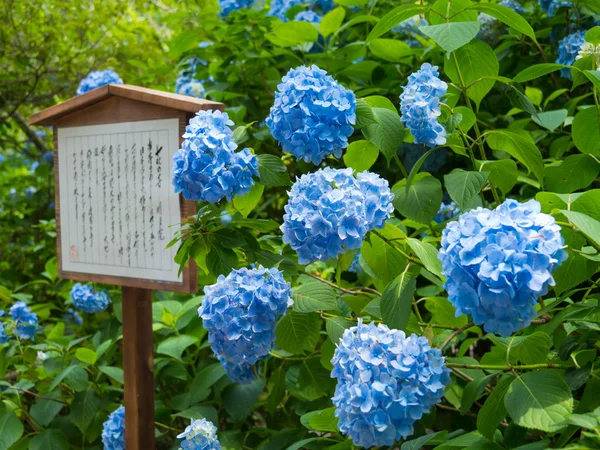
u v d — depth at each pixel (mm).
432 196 1732
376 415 1282
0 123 5230
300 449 2117
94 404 2551
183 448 1832
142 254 2199
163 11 6188
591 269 1562
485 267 1141
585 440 1317
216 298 1595
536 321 1648
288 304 1636
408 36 3064
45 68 5121
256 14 2795
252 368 2189
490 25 2701
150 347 2369
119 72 5422
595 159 1952
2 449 2398
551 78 2891
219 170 1631
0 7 4930
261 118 2957
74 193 2357
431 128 1643
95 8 5188
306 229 1471
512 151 1920
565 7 2713
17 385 2688
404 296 1570
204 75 3197
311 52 3084
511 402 1309
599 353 1545
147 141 2145
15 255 4543
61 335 2994
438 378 1328
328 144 1622
